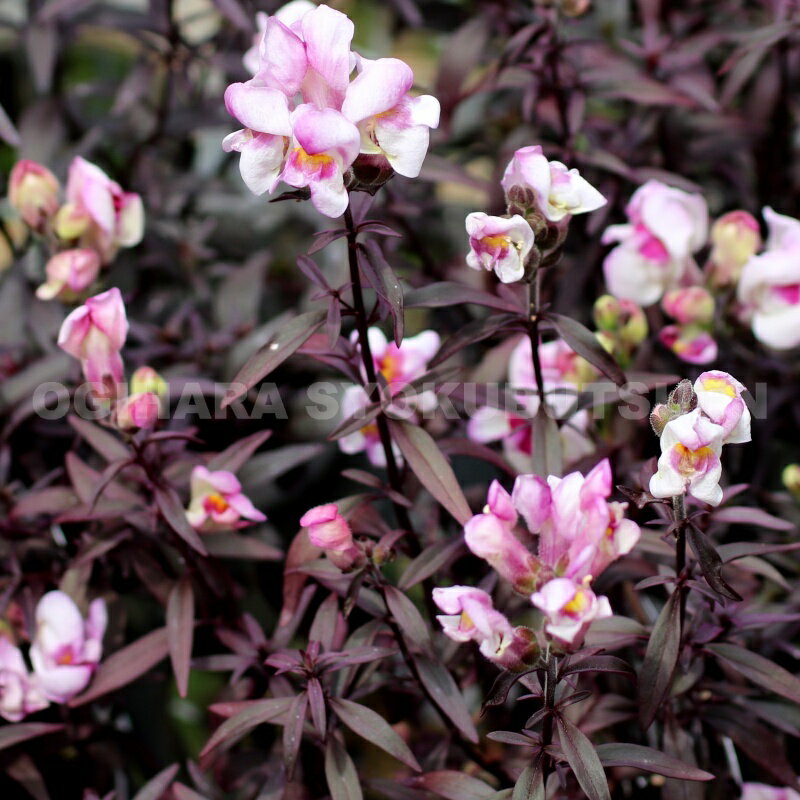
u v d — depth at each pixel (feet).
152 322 3.70
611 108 3.95
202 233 3.77
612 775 3.23
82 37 4.18
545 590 2.83
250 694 3.29
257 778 3.36
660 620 3.03
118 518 3.32
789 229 3.34
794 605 3.27
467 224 3.00
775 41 3.49
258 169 2.97
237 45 3.84
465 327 3.14
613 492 3.28
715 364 3.52
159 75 3.84
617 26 3.83
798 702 3.12
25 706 3.28
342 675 3.14
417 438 3.12
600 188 3.66
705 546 2.96
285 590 3.23
